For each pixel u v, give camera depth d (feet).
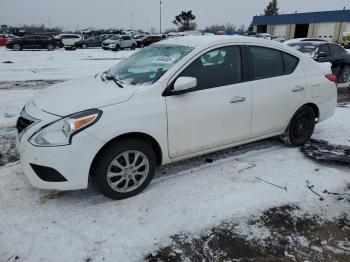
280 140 16.75
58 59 62.64
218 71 12.52
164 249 9.19
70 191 11.84
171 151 11.89
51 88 13.11
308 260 8.91
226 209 10.96
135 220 10.32
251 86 13.29
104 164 10.61
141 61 13.21
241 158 14.75
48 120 10.14
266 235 9.82
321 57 32.53
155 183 12.45
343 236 9.84
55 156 9.84
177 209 10.90
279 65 14.43
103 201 11.27
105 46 98.48
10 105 24.16
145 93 10.99
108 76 13.06
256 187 12.33
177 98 11.48
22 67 48.29
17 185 12.17
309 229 10.12
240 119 13.20
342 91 30.91
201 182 12.59
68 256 8.84
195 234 9.79
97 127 10.07
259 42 13.78
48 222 10.14
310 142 16.79
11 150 15.51
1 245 9.16
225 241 9.55
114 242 9.37
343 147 16.03
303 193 12.03
